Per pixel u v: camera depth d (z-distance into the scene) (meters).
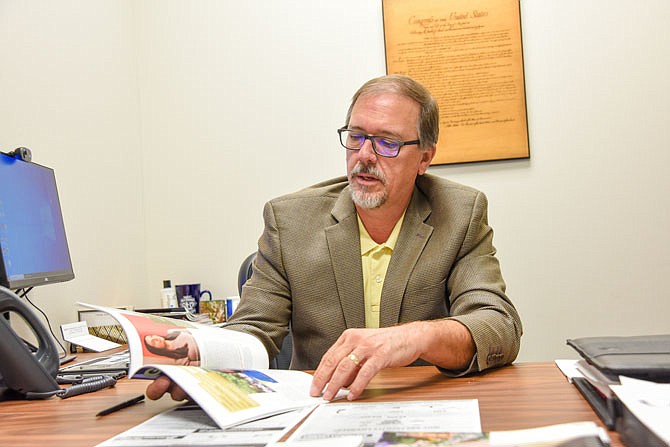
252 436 0.72
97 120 2.58
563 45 2.72
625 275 2.66
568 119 2.71
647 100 2.67
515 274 2.72
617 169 2.68
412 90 1.57
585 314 2.68
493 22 2.75
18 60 2.09
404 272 1.50
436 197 1.60
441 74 2.78
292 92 2.90
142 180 2.96
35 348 1.24
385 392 0.96
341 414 0.80
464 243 1.50
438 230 1.53
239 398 0.85
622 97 2.68
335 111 2.87
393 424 0.73
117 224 2.69
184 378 0.86
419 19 2.79
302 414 0.82
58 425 0.85
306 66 2.89
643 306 2.65
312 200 1.64
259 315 1.48
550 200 2.71
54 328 2.17
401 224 1.59
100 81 2.62
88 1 2.56
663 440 0.54
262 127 2.91
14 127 2.04
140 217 2.91
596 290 2.68
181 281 2.94
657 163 2.66
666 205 2.64
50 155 2.24
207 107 2.95
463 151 2.76
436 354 1.03
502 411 0.79
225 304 2.68
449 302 1.55
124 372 1.35
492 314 1.20
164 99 2.98
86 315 2.18
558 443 0.57
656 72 2.66
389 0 2.81
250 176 2.91
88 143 2.50
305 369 1.54
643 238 2.66
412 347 0.98
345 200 1.62
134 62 2.95
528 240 2.72
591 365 0.91
